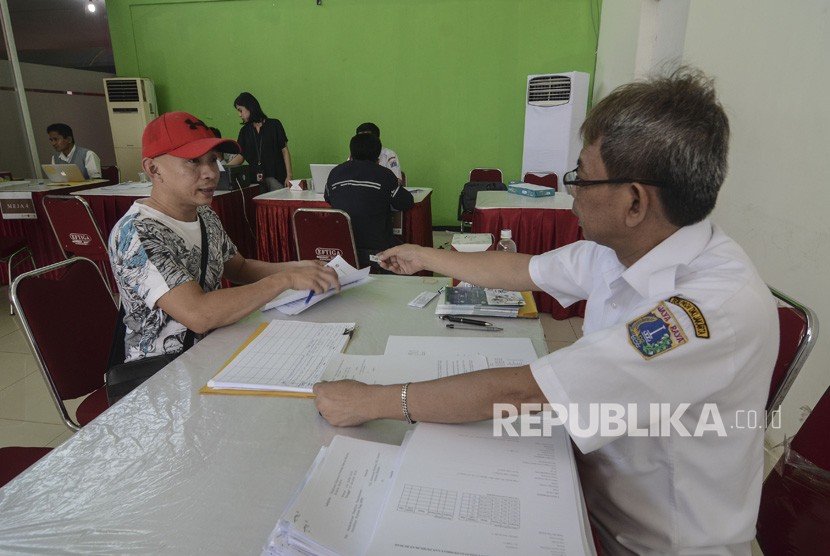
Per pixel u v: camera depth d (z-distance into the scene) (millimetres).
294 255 3650
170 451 725
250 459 706
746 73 1972
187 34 5641
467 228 4277
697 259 646
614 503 704
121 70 5875
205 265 1378
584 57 5156
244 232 4012
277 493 641
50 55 6203
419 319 1206
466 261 1155
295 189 3926
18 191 3549
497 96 5391
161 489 649
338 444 701
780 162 1752
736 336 575
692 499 639
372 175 2688
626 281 715
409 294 1392
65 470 684
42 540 570
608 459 699
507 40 5211
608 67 4664
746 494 662
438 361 961
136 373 1134
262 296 1199
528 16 5113
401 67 5430
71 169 4027
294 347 1046
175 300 1146
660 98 591
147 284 1163
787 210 1709
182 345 1273
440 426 729
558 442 698
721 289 590
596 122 629
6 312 3297
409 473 626
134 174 5797
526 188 3365
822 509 764
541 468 642
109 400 1112
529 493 596
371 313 1251
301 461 701
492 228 2982
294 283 1247
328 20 5379
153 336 1249
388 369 930
